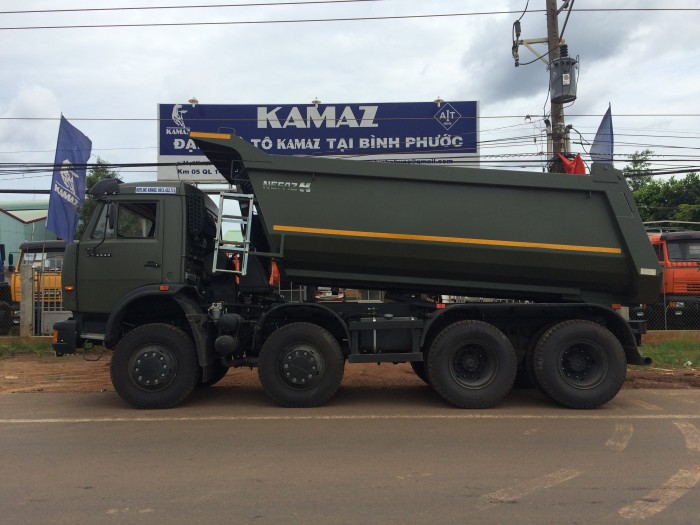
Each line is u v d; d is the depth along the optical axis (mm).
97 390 8766
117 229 7668
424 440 5867
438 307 7848
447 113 17266
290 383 7402
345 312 7945
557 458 5250
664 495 4332
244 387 9070
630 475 4777
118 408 7441
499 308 7734
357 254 7578
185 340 7445
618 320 7770
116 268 7578
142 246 7605
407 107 17266
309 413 7125
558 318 8055
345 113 17250
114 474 4805
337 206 7523
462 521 3863
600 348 7484
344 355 7867
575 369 7520
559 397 7434
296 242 7512
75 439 5902
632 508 4086
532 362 7844
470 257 7566
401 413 7152
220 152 7867
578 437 5988
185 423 6586
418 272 7773
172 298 7523
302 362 7367
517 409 7445
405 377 10094
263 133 17266
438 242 7484
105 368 11148
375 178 7543
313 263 7746
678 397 8219
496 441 5832
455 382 7457
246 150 7535
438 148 17234
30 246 16641
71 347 7566
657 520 3883
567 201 7645
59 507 4102
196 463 5094
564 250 7555
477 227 7539
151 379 7309
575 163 8547
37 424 6555
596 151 15820
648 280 7578
